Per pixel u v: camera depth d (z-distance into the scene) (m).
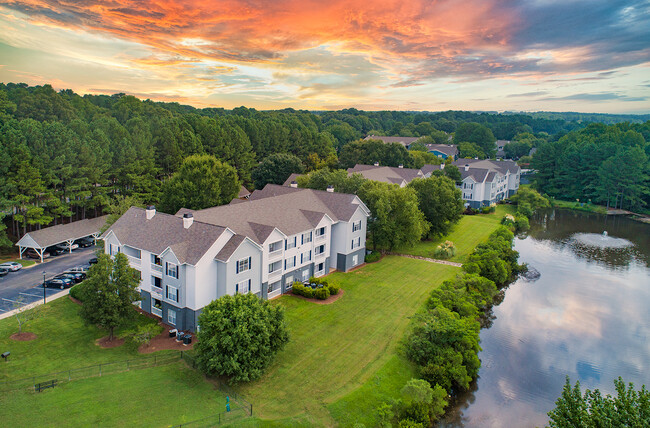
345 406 31.62
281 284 51.25
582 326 49.88
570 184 131.88
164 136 90.94
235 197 83.06
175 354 37.69
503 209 113.06
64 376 33.53
